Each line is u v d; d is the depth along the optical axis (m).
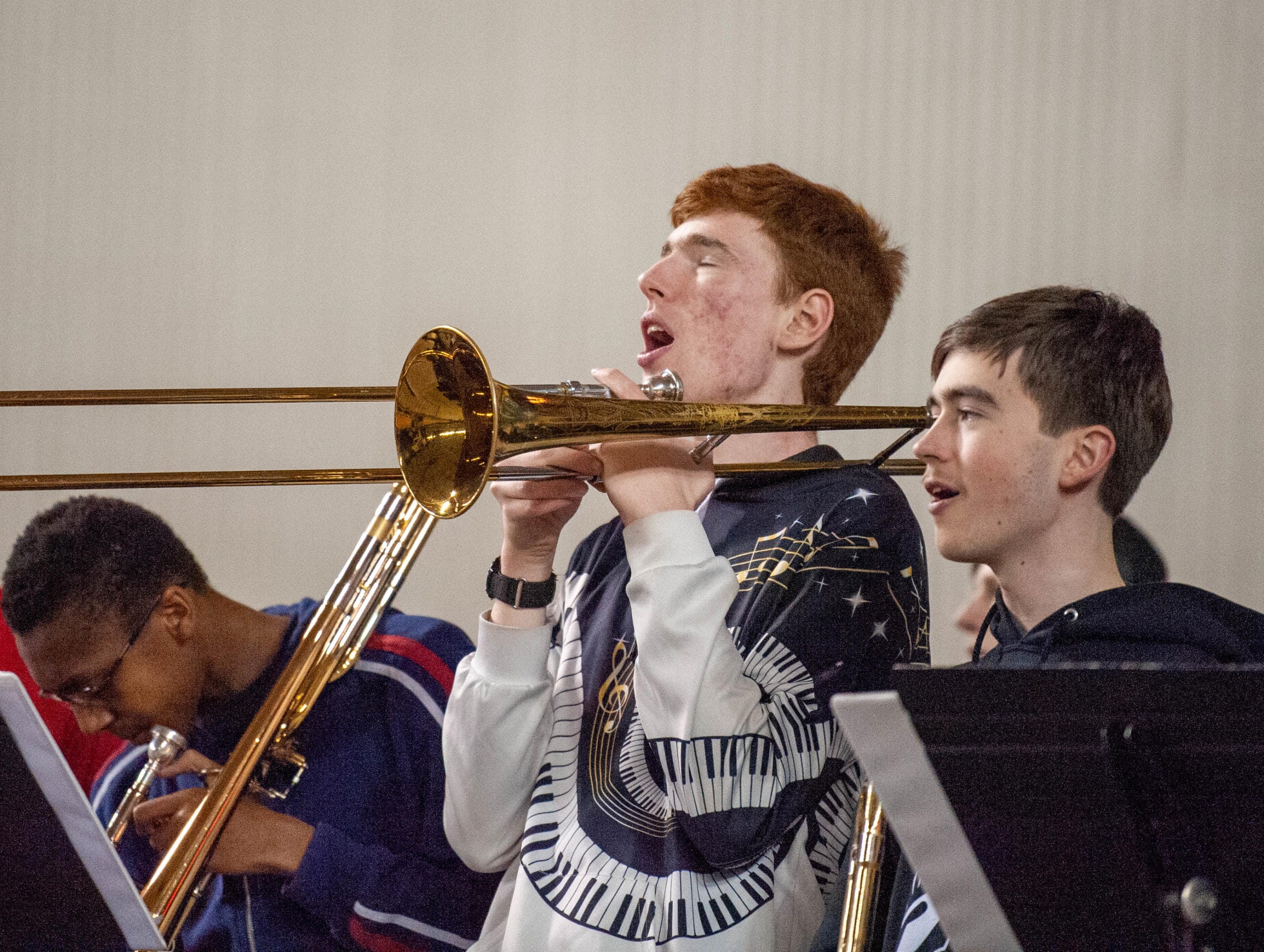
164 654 7.10
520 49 14.59
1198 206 13.59
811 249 5.97
